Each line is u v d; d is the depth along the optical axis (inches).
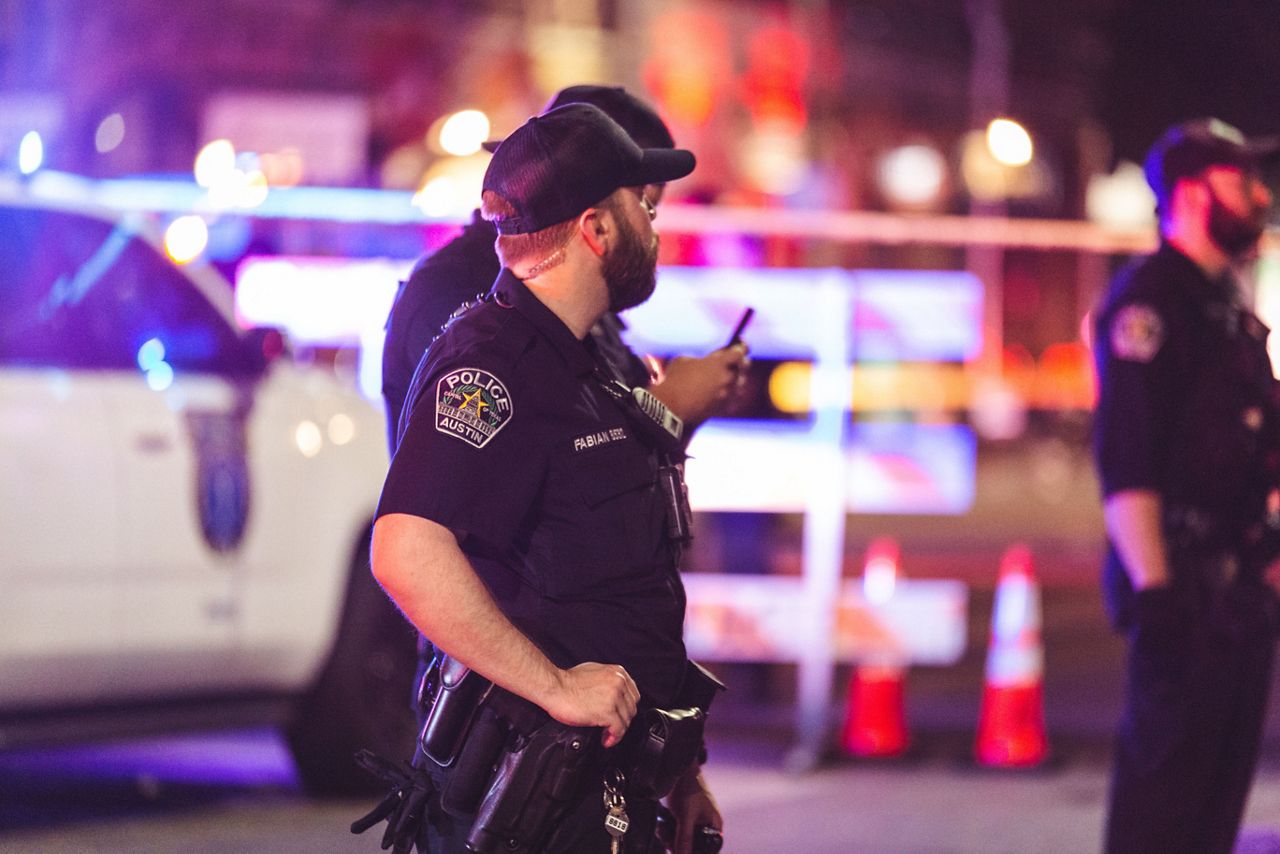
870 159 3440.0
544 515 338.3
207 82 1958.7
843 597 891.4
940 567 1658.5
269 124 1870.1
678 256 991.0
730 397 441.4
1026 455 3034.0
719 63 3073.3
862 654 892.0
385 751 790.5
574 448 336.8
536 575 339.0
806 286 890.1
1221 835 497.7
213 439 728.3
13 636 653.3
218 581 725.3
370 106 2176.4
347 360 1005.8
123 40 1840.6
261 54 2034.9
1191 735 490.0
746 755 908.6
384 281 996.6
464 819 337.7
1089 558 1761.8
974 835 724.0
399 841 343.0
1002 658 887.1
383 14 2219.5
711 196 1087.0
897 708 900.6
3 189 698.8
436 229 1050.7
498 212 346.3
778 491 885.8
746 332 898.1
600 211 344.2
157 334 729.6
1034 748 882.1
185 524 711.1
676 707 348.5
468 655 325.1
